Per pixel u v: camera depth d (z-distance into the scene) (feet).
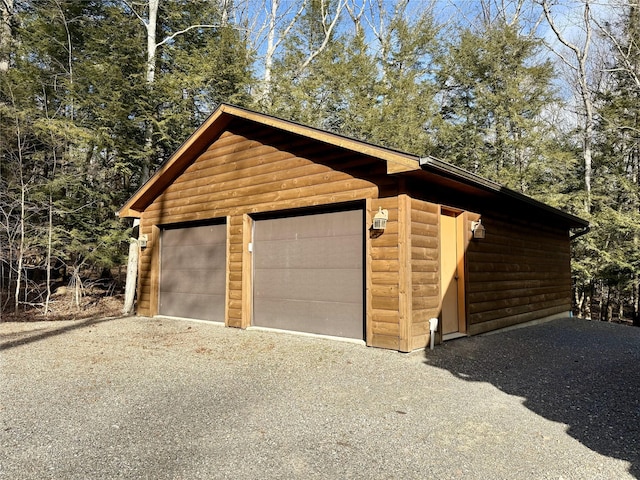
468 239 22.63
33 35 40.81
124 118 36.99
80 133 34.35
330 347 19.26
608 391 14.07
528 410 12.14
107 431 10.57
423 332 19.03
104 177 40.96
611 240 46.68
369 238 19.54
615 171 48.52
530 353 19.69
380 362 16.76
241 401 12.69
